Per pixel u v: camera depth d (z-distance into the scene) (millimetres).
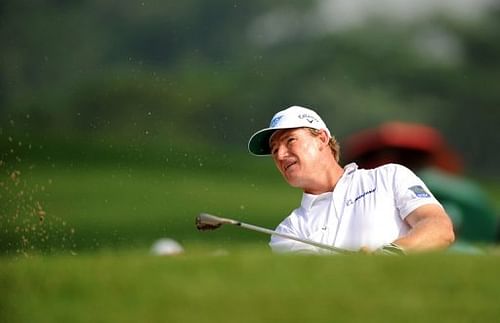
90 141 97312
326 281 12992
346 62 164125
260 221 73375
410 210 18406
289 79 157625
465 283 12977
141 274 13227
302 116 19359
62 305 12469
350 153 38250
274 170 99375
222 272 13273
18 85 120250
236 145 131375
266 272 13297
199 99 136000
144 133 89062
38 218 26219
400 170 18859
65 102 114750
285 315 12094
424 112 163000
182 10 145250
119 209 70062
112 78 119625
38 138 98938
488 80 165250
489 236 35656
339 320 12047
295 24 165375
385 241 18438
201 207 74312
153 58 143375
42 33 128125
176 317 12039
